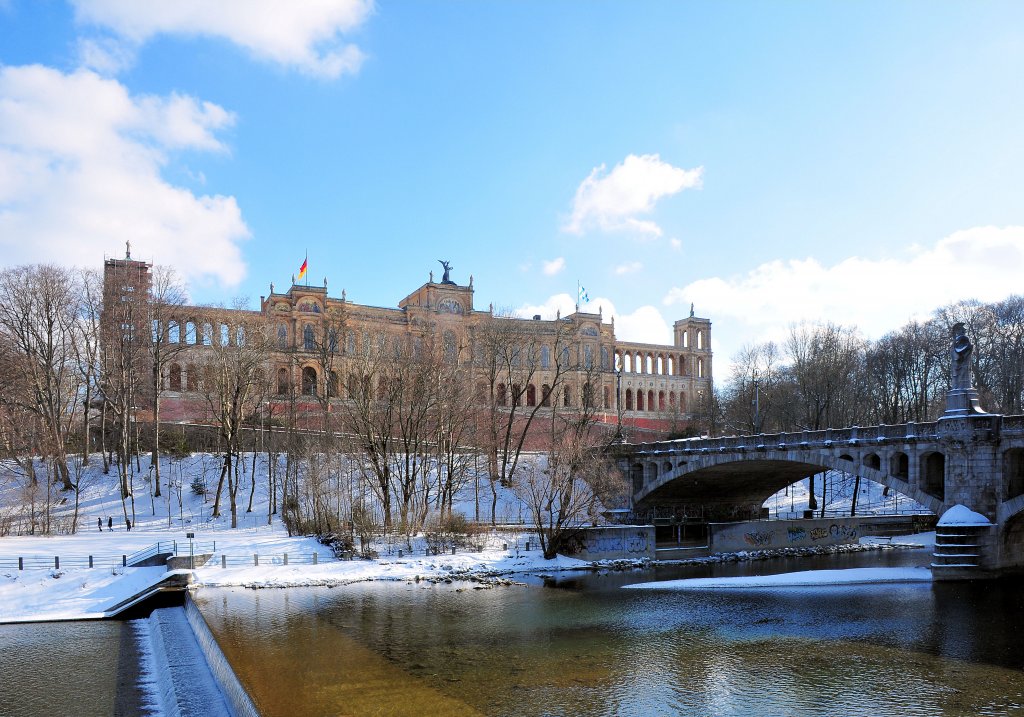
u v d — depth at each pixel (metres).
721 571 63.47
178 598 49.81
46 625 43.75
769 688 29.80
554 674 31.41
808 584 54.25
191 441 93.44
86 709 30.03
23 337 80.25
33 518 66.31
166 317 85.44
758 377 122.44
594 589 52.94
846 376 110.88
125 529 70.19
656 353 176.62
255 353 85.69
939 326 115.25
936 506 55.50
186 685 32.03
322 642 36.34
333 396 115.19
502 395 119.62
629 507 85.19
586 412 92.25
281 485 82.31
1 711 29.78
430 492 82.44
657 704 27.83
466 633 38.78
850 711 27.25
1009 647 35.94
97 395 95.19
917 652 35.06
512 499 84.00
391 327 138.88
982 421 52.62
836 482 108.06
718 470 77.25
